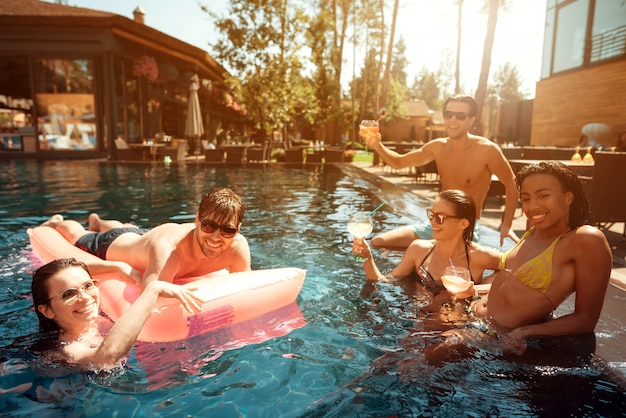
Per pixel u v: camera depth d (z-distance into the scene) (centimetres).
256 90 1599
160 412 157
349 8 2117
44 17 1448
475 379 172
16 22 1456
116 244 306
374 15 2017
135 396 168
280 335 220
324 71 2498
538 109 1673
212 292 235
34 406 161
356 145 2575
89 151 1614
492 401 158
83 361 188
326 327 228
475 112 354
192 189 796
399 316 239
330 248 392
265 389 171
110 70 1545
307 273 319
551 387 166
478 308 239
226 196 252
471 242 292
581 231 202
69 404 162
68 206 609
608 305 247
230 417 154
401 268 310
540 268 209
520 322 215
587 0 1407
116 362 188
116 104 1592
